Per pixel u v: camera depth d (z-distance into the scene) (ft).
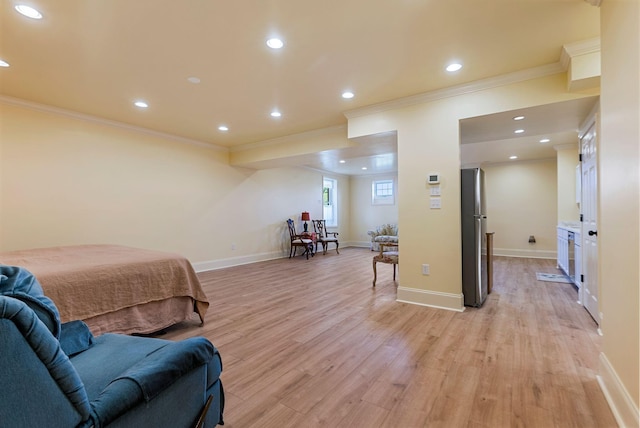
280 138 16.96
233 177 19.92
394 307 10.99
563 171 18.35
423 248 11.18
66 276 6.86
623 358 4.83
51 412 2.37
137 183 15.06
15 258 8.34
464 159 23.00
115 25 6.89
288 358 7.20
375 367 6.76
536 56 8.31
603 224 5.80
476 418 5.05
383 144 13.87
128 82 9.83
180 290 9.09
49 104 11.75
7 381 2.11
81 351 4.34
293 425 4.92
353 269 18.75
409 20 6.79
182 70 9.06
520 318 9.75
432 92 10.61
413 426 4.88
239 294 12.91
